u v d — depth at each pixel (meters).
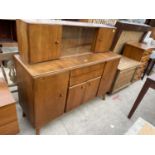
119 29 2.11
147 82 1.65
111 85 2.24
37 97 1.14
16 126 1.21
